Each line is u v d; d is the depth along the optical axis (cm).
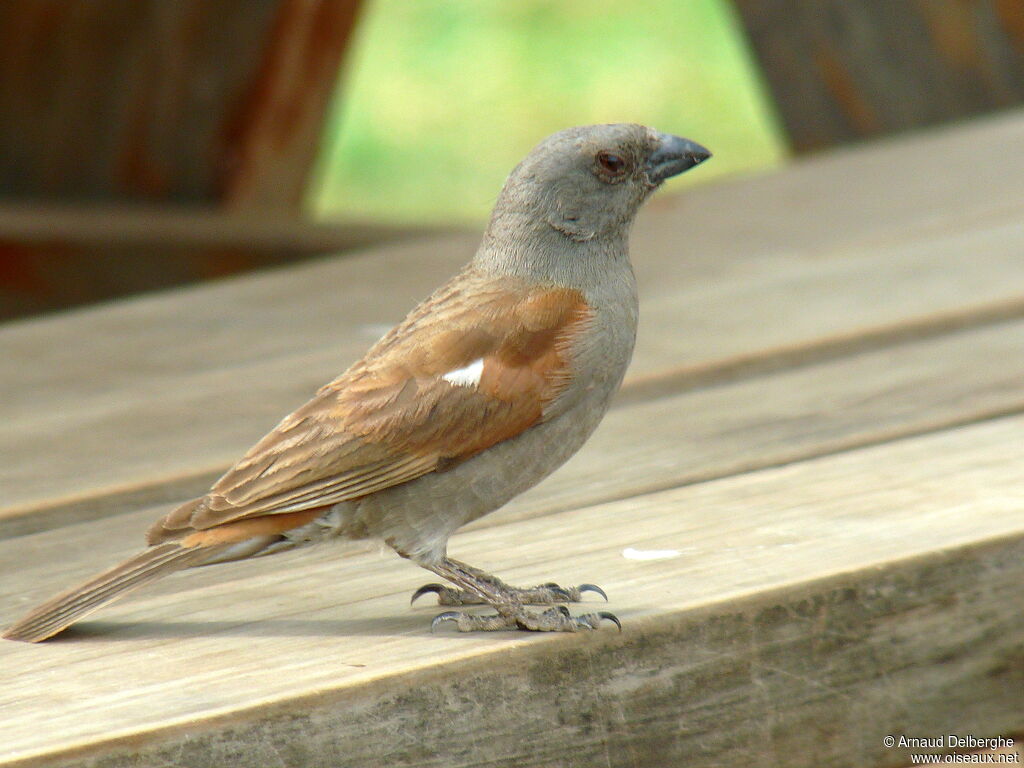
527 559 653
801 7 1648
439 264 1264
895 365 950
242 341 1059
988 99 1641
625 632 551
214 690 510
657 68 2820
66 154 1597
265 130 1597
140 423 884
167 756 480
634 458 800
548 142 696
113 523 749
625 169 694
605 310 677
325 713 505
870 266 1164
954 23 1623
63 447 845
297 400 915
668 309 1089
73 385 972
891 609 595
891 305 1055
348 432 621
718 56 2836
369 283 1210
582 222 687
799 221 1326
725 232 1312
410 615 595
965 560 609
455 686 527
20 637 570
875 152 1559
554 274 684
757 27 1672
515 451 644
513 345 645
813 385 921
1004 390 874
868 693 592
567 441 662
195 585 652
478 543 684
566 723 546
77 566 684
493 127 2664
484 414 632
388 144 2609
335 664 531
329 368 980
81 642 571
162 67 1571
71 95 1579
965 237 1222
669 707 559
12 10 1544
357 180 2509
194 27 1559
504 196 697
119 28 1558
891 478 727
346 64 1611
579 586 590
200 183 1609
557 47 2925
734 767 571
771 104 1702
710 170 2477
